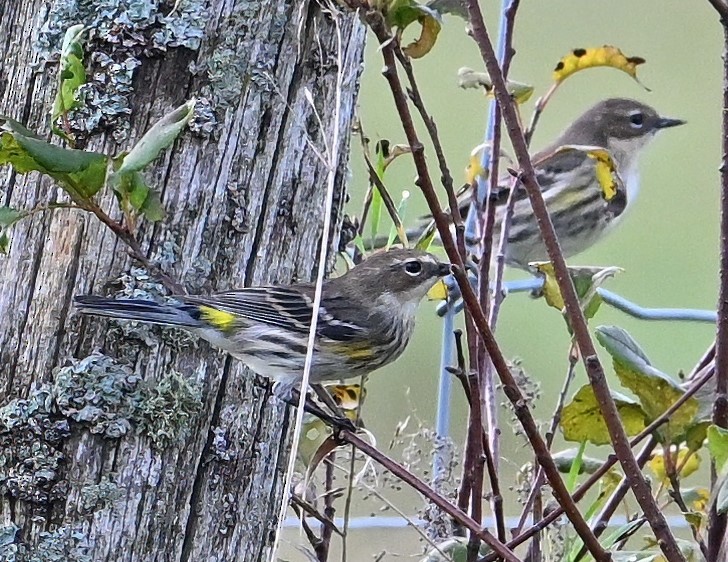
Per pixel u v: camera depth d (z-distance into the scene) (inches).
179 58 276.1
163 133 232.8
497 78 236.2
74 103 247.0
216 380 285.4
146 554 270.8
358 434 327.9
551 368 560.7
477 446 282.0
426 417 473.1
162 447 272.8
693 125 683.4
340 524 399.9
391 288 379.6
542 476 299.4
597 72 732.7
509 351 574.2
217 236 281.7
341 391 383.6
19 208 273.1
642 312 372.2
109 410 267.7
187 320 273.7
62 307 271.0
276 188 289.1
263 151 286.4
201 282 279.9
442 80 602.9
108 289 272.2
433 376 496.7
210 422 284.0
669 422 275.6
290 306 288.4
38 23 277.3
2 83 279.1
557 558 308.0
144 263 256.4
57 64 274.8
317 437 348.2
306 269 298.2
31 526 264.4
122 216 273.9
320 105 296.2
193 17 276.5
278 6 285.4
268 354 306.2
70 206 245.4
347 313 372.2
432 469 347.6
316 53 293.6
